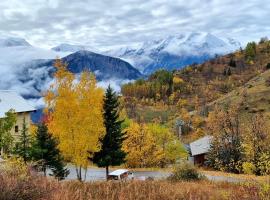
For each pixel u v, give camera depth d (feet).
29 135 123.44
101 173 184.24
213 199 37.06
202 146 252.83
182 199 36.22
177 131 468.34
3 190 27.17
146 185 44.04
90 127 107.65
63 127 106.73
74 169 198.70
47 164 134.21
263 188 33.86
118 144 147.54
